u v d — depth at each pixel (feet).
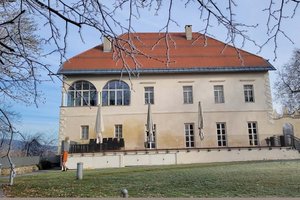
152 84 91.40
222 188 31.24
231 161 77.66
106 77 90.53
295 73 94.84
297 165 52.26
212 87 92.12
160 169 54.19
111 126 87.81
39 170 73.51
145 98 91.20
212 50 100.58
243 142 88.33
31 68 11.85
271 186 31.35
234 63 94.27
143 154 77.77
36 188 36.60
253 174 40.14
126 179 40.37
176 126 88.99
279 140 83.71
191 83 92.12
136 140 87.25
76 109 88.17
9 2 10.98
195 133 88.69
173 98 90.94
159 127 88.74
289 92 102.68
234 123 89.66
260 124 89.71
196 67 92.27
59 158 84.02
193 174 42.16
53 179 44.88
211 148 80.02
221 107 90.63
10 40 11.82
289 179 35.19
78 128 87.10
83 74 89.81
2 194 32.60
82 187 35.65
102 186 35.63
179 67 91.71
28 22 12.42
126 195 26.40
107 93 90.02
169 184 34.76
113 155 76.54
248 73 93.09
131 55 10.25
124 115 88.63
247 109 90.63
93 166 75.00
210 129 89.15
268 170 44.47
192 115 89.92
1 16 11.50
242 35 9.66
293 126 88.99
